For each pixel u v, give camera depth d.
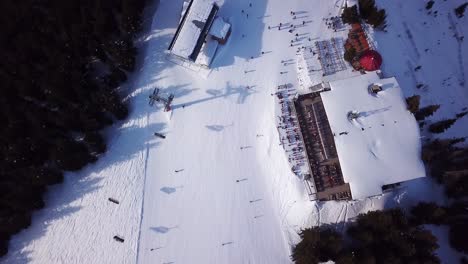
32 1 51.00
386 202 48.88
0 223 48.25
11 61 48.69
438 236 50.03
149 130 54.28
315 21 56.53
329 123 46.72
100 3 49.56
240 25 57.00
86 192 52.62
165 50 56.59
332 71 53.47
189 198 52.38
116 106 50.72
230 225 51.38
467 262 48.88
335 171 48.12
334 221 49.09
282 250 50.28
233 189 52.38
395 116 46.25
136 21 52.38
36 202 49.72
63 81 47.72
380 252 43.19
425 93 53.97
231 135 53.94
